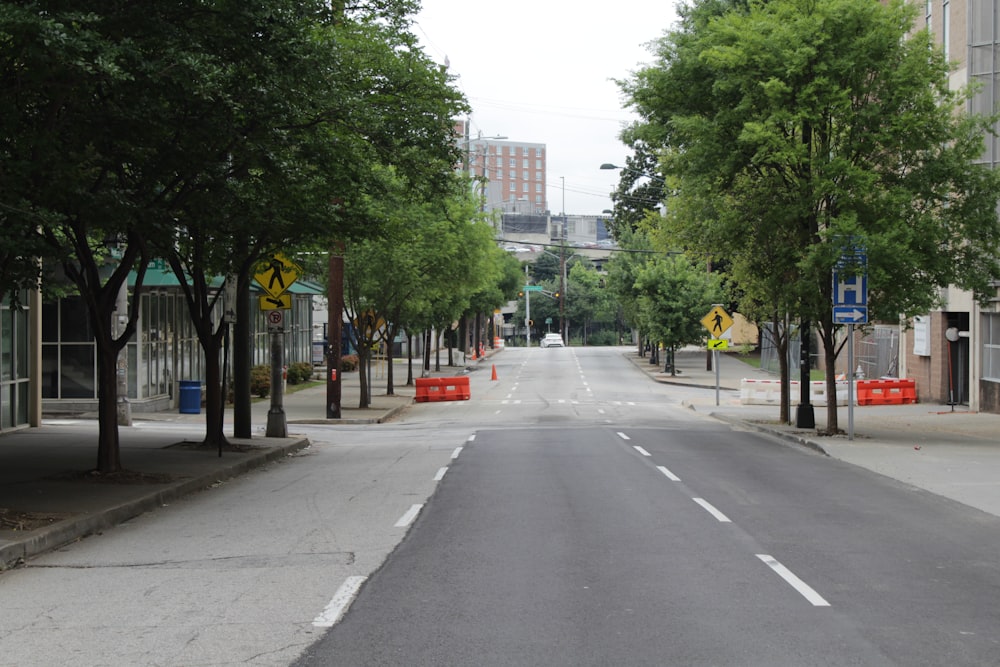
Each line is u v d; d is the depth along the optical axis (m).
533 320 130.88
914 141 21.03
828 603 7.40
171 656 6.15
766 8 22.47
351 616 7.07
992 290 21.41
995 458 18.17
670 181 26.23
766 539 10.07
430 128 17.42
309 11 14.05
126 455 17.86
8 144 11.45
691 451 19.80
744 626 6.75
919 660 6.00
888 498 13.17
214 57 12.09
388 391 42.50
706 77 22.52
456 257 36.56
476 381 55.97
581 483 14.66
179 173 14.09
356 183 17.23
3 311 21.77
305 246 20.25
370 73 17.34
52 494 12.77
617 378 57.91
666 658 6.03
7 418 22.12
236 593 7.85
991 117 21.66
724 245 24.12
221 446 18.59
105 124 12.35
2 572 8.88
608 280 69.00
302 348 56.09
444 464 17.59
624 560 8.99
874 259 20.33
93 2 11.65
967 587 7.96
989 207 21.17
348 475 16.25
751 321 30.58
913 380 38.44
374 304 35.03
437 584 8.06
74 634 6.70
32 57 10.34
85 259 14.41
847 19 20.75
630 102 23.66
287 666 5.92
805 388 25.25
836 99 20.59
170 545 10.10
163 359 33.34
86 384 28.92
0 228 10.36
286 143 14.49
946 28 31.36
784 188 22.45
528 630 6.66
